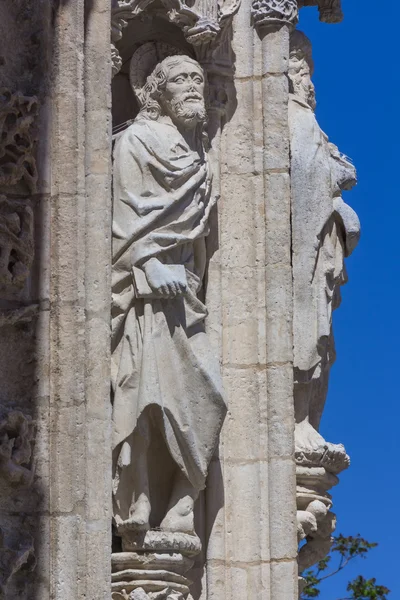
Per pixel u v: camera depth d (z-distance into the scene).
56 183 23.56
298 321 26.38
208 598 25.06
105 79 24.06
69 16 23.94
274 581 25.23
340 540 34.81
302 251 26.48
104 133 23.89
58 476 22.91
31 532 22.78
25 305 23.25
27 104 23.55
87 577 22.69
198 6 26.08
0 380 23.05
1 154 23.34
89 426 23.11
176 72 25.53
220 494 25.30
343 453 26.77
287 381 25.75
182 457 24.66
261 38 26.64
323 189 26.78
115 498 24.33
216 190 25.89
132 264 24.73
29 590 22.64
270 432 25.64
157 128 25.36
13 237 23.25
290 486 25.50
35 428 23.02
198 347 24.98
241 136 26.38
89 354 23.31
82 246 23.47
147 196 24.98
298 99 27.19
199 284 25.44
